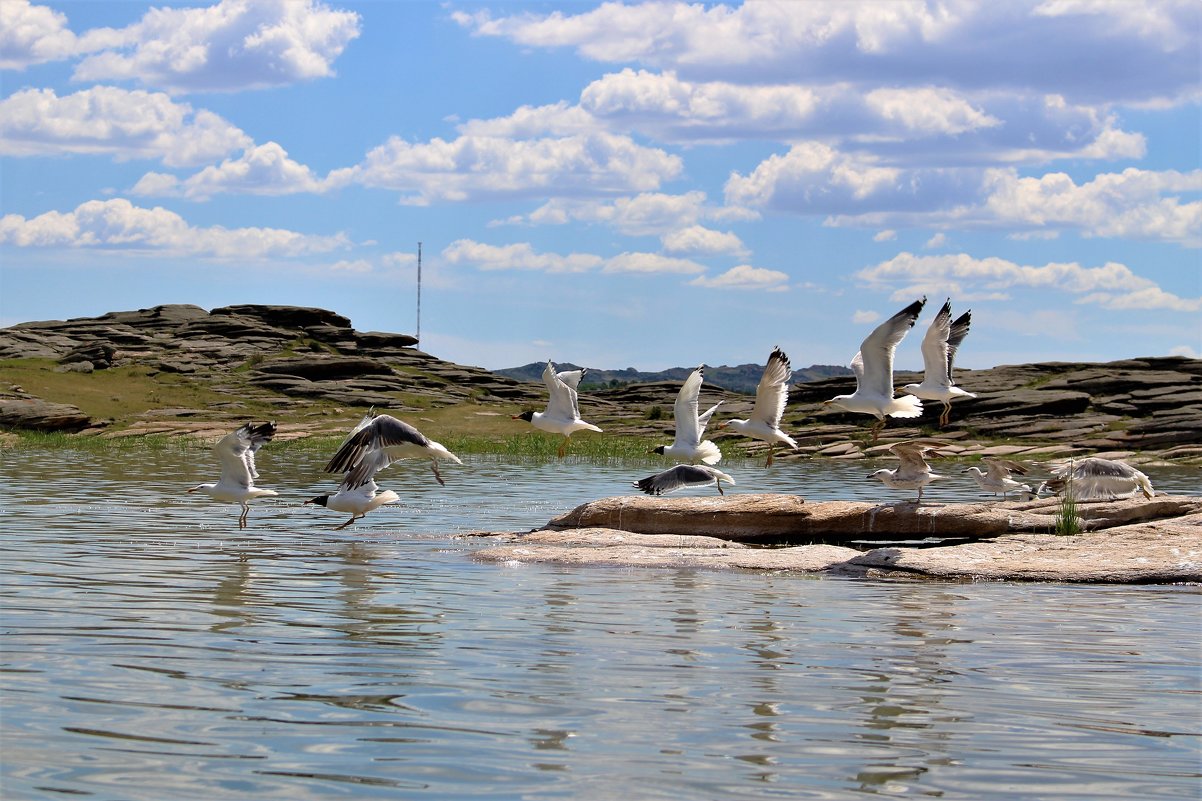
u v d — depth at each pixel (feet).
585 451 158.61
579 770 24.79
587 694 30.86
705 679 32.73
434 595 46.32
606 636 38.55
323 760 25.14
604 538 62.80
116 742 26.05
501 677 32.53
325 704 29.43
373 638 37.50
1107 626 41.39
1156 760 25.93
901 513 63.52
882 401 57.82
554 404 65.21
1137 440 165.78
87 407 205.87
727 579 52.54
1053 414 185.78
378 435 46.60
